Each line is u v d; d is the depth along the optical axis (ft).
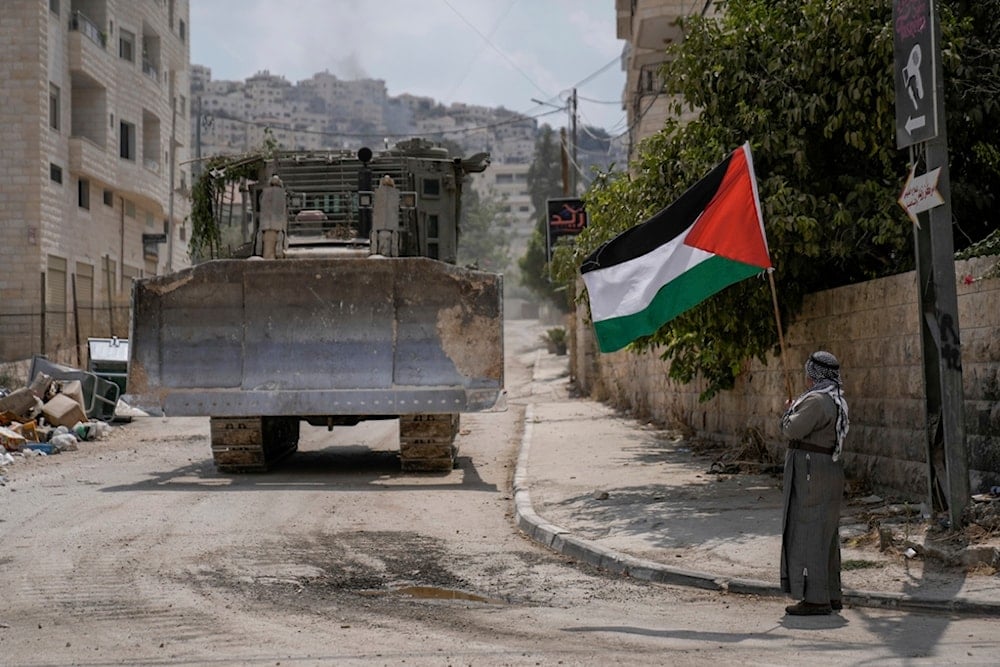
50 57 128.47
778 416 49.34
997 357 31.60
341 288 48.98
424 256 58.65
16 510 39.99
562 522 36.88
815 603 24.47
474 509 42.06
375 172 58.29
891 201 41.52
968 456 32.83
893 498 37.11
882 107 40.52
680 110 46.78
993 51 43.78
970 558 27.12
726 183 32.68
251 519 38.42
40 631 23.21
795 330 46.85
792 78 43.14
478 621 24.45
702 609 25.73
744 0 46.06
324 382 48.57
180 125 183.42
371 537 35.60
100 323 137.69
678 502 39.91
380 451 63.72
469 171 61.41
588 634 23.09
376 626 23.82
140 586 27.76
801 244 41.88
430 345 48.80
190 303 49.08
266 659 20.92
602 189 51.83
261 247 53.01
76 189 137.39
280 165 57.82
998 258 31.86
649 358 79.92
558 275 81.20
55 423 69.62
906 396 36.70
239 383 48.67
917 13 31.17
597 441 64.90
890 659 20.48
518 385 135.64
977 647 21.26
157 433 76.43
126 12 153.38
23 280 124.36
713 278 32.65
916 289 35.94
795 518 24.70
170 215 166.50
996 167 44.01
